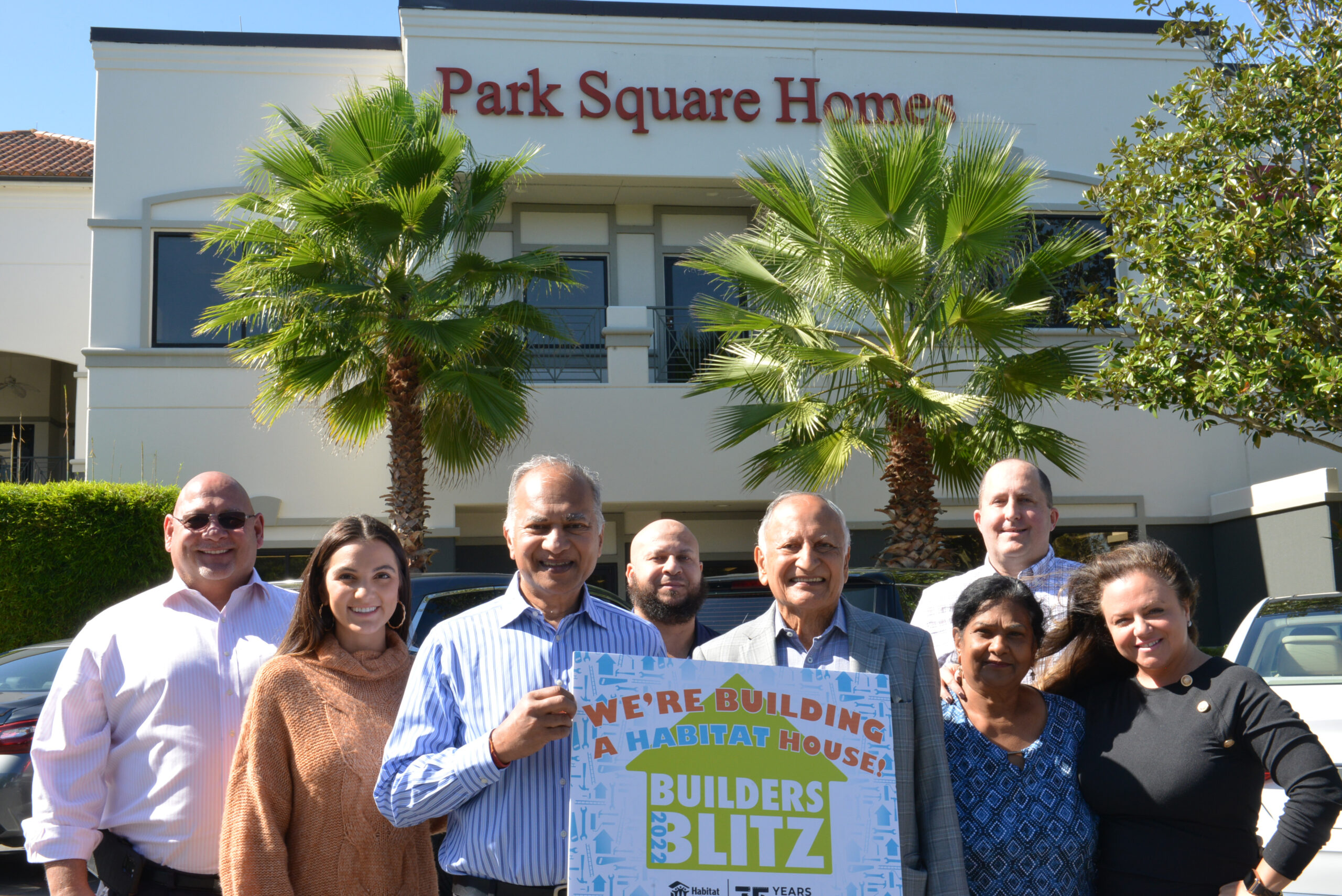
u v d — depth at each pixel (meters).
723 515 13.67
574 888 2.32
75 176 14.62
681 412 12.77
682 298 14.15
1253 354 8.16
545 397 12.60
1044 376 9.83
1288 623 5.14
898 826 2.55
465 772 2.38
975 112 13.74
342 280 10.27
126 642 3.12
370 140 10.37
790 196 9.76
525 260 10.91
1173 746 2.75
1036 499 3.84
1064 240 10.13
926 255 9.52
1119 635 2.88
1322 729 4.20
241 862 2.69
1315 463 13.52
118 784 3.04
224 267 12.88
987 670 2.87
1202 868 2.71
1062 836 2.79
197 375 12.49
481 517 13.14
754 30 13.52
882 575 5.34
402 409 10.65
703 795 2.43
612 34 13.30
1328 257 8.02
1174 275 8.63
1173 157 8.97
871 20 13.70
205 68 13.09
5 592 10.02
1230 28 9.18
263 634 3.23
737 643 3.01
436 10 12.97
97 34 12.94
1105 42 14.03
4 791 5.42
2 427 17.34
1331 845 3.96
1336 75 8.40
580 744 2.39
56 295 14.54
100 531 10.30
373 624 2.95
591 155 13.11
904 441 10.07
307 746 2.77
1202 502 13.40
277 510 12.41
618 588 13.32
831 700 2.54
